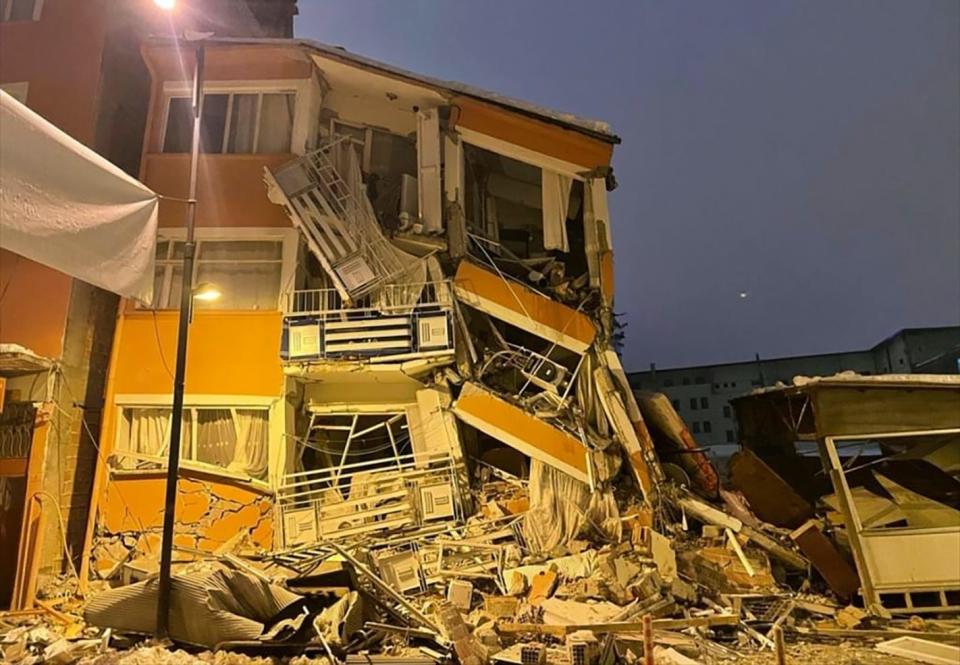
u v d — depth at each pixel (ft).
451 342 38.40
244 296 40.91
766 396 39.70
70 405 37.86
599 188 41.88
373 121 47.01
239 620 23.77
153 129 43.65
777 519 37.35
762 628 27.73
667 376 162.30
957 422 31.30
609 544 33.81
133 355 39.45
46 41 42.93
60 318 37.91
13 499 35.58
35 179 15.79
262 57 44.11
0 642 25.09
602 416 39.17
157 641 23.75
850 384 32.32
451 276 42.06
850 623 28.14
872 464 35.63
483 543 34.45
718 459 60.13
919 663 23.67
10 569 34.40
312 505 37.19
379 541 35.35
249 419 39.01
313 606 25.25
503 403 38.70
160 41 43.57
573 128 41.63
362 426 43.57
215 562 28.68
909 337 133.08
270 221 41.91
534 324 40.06
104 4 43.34
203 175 42.73
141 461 38.17
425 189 42.34
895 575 29.73
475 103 42.93
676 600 28.99
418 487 37.42
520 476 42.32
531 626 26.11
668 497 36.68
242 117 44.32
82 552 36.94
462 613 29.14
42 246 16.11
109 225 18.21
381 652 24.12
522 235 47.73
